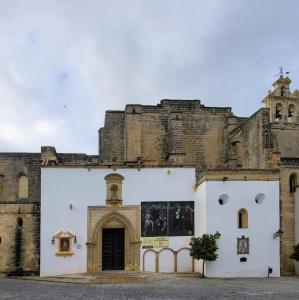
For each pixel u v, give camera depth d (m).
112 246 45.34
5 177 58.91
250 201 42.84
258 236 42.50
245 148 52.78
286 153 55.72
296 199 47.19
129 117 55.75
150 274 42.38
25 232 45.97
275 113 62.44
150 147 57.03
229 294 31.55
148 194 45.59
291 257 44.34
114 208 45.09
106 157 58.03
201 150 57.94
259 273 42.03
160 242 45.00
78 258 44.28
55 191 44.75
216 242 41.62
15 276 44.91
